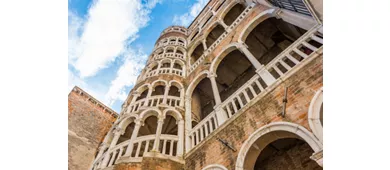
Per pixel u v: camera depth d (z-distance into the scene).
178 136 10.86
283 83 7.59
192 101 14.80
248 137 7.29
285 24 13.27
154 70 17.62
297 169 7.86
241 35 12.85
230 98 9.70
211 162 8.05
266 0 12.15
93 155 17.47
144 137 10.68
